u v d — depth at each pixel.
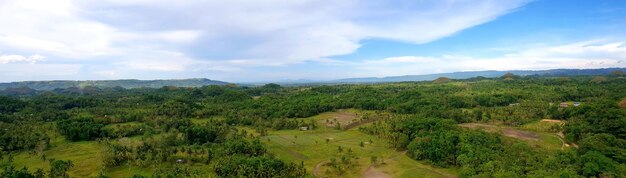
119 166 139.88
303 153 165.88
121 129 195.12
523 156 133.62
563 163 125.88
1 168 138.50
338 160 153.88
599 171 117.44
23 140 171.25
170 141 168.25
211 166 135.25
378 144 179.25
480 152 136.00
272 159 136.50
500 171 118.50
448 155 143.12
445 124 173.50
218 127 190.50
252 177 123.00
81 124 192.88
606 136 150.38
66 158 152.88
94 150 164.88
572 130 171.38
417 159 152.25
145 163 138.88
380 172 139.50
